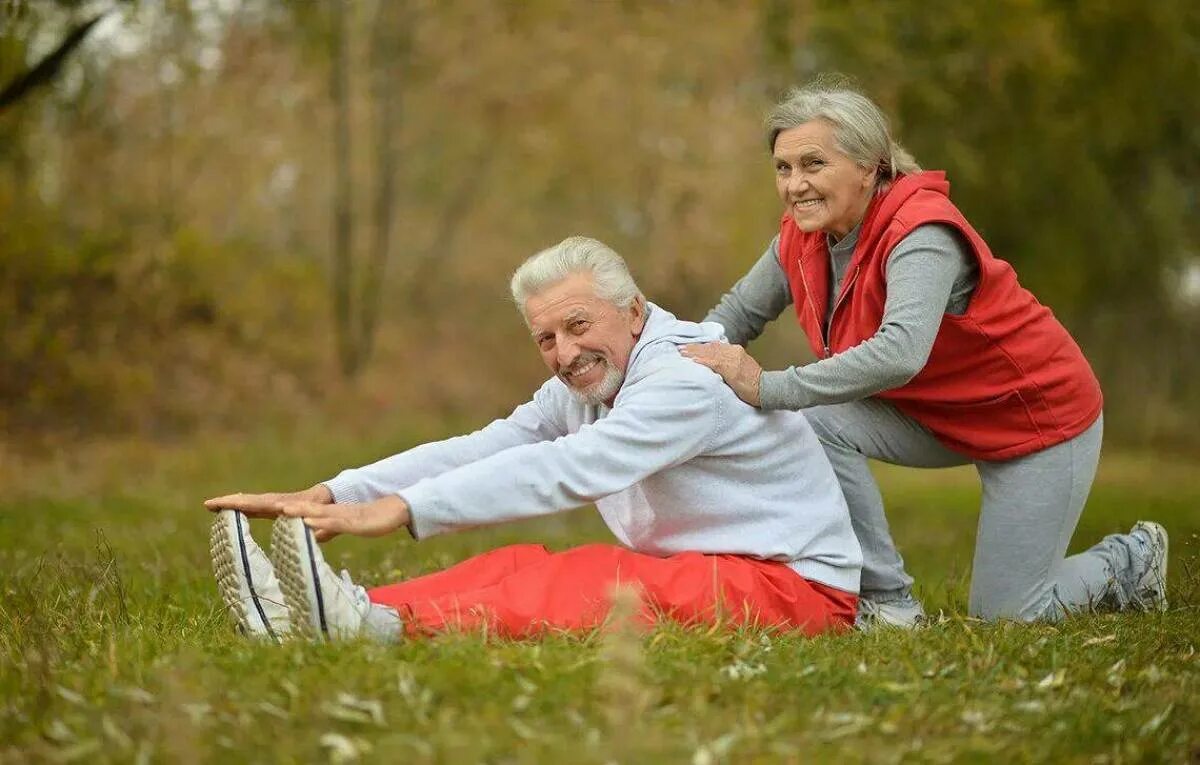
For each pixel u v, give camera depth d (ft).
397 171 97.71
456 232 103.65
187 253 78.28
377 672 12.98
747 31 76.18
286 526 14.65
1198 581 21.61
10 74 38.34
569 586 15.84
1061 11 75.36
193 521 37.50
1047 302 86.84
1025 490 20.21
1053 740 12.46
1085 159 81.87
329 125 87.97
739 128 82.02
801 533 17.24
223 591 15.89
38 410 65.82
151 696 12.58
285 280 86.22
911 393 20.18
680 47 80.07
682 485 17.01
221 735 11.80
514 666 13.26
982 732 12.51
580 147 87.56
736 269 86.43
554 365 16.94
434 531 15.49
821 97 19.36
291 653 13.88
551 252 16.81
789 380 17.24
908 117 68.80
